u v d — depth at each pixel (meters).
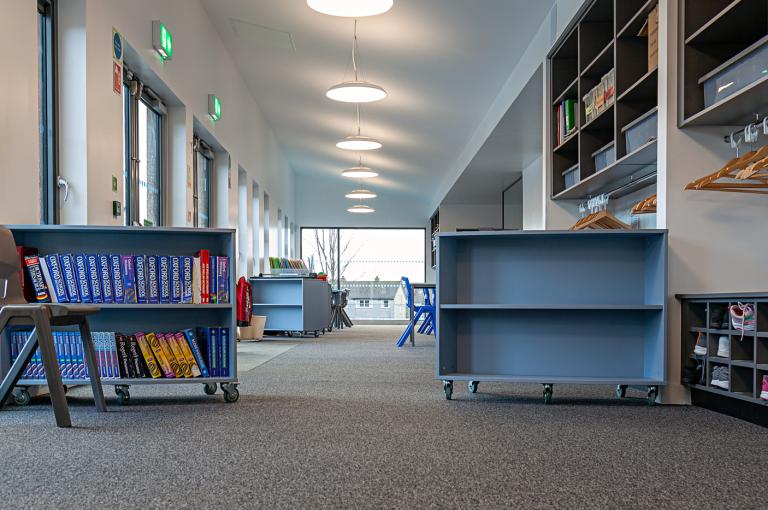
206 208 8.63
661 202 3.86
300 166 16.05
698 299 3.62
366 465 2.30
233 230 3.86
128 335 3.72
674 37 3.81
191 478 2.12
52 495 1.92
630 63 4.77
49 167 4.22
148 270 3.79
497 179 11.98
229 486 2.03
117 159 4.80
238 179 9.51
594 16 5.38
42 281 3.71
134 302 3.77
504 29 6.39
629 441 2.74
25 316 2.95
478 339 4.16
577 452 2.53
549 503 1.88
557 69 6.19
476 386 4.20
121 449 2.52
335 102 9.62
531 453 2.51
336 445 2.62
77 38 4.23
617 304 4.00
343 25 6.72
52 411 3.38
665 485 2.08
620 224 5.19
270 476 2.14
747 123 3.72
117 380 3.64
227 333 3.83
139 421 3.12
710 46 3.75
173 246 4.02
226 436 2.78
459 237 4.03
